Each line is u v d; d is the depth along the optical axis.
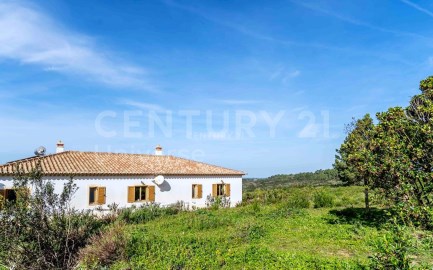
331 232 11.87
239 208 22.36
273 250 9.74
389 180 8.58
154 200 24.88
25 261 9.33
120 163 25.55
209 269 8.31
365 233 11.12
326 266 7.71
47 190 10.05
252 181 63.00
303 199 21.86
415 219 6.73
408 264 5.41
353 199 22.09
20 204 9.42
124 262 9.24
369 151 10.30
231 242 11.03
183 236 12.00
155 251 9.85
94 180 22.11
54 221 10.06
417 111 8.91
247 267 8.18
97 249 9.98
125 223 16.48
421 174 7.35
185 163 29.84
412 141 8.05
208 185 28.30
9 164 19.97
